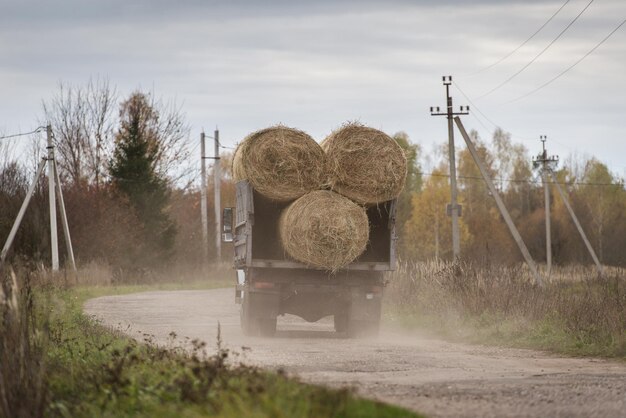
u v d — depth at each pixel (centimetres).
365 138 3878
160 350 2830
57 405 1992
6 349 2045
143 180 12331
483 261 5181
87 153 14188
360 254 3875
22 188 11119
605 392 2345
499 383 2502
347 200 3825
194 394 1905
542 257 18750
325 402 1827
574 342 3619
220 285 10644
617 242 18850
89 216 11381
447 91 8750
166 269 11794
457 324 4334
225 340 3922
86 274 9488
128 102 14538
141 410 1966
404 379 2581
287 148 3812
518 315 4222
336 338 4106
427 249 19562
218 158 12788
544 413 2016
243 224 4088
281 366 2905
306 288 4075
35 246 10556
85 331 3725
